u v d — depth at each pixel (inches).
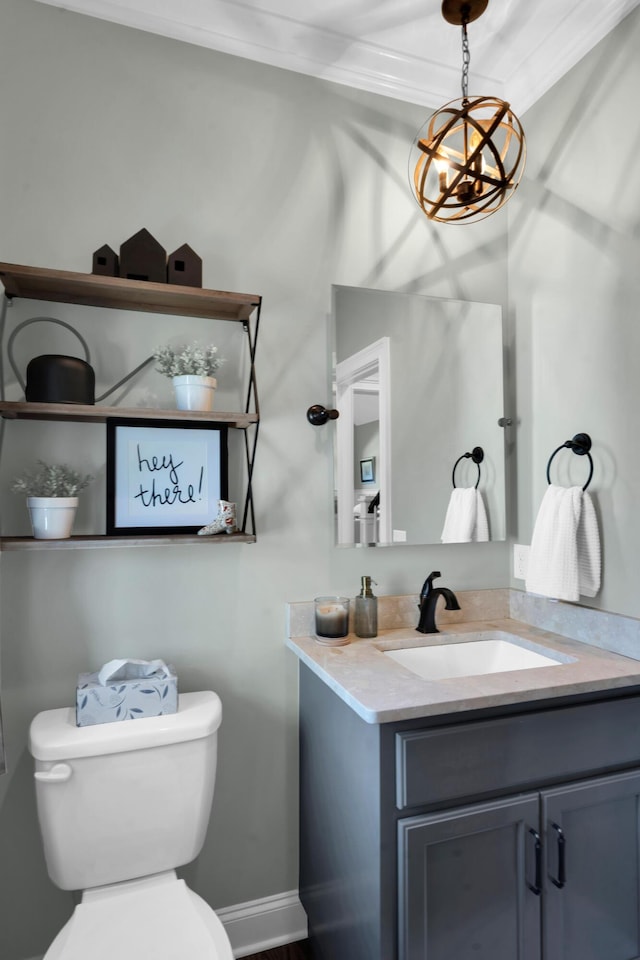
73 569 57.5
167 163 61.8
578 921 51.1
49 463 56.3
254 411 64.6
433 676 64.9
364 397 69.2
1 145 56.0
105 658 58.4
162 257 56.6
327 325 68.3
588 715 51.4
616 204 60.7
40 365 51.6
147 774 50.1
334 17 62.8
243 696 63.7
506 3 60.8
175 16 60.9
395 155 72.4
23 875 54.9
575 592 61.5
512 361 77.2
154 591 60.3
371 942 46.1
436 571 69.1
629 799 53.5
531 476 73.5
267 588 64.9
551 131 70.1
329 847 55.8
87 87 59.1
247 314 61.8
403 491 70.8
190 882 61.1
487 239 77.2
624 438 59.6
